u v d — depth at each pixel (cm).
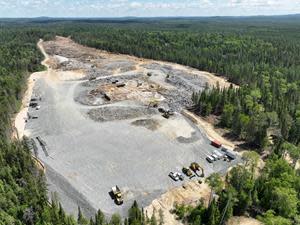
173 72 18112
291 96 13262
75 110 12012
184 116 11700
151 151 8994
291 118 10669
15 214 5794
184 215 6412
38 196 6262
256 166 8056
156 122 10944
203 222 6081
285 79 16375
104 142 9462
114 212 6519
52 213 5669
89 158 8531
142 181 7612
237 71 16988
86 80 16150
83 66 19038
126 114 11556
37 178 7019
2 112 10531
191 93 14238
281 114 10856
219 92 12862
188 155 8894
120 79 15962
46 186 7106
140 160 8512
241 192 6450
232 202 6162
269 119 10400
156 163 8400
